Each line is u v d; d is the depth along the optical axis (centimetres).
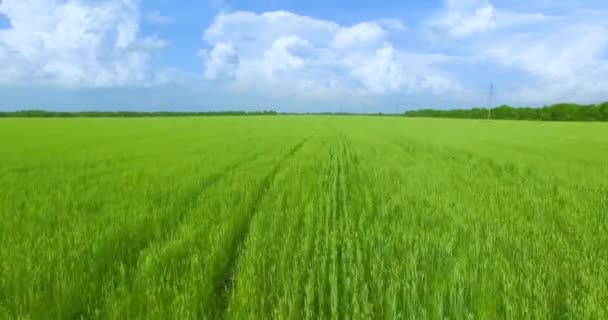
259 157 1736
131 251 510
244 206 747
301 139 2991
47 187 971
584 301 369
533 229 610
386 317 350
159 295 373
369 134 3741
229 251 517
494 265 446
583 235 576
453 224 636
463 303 359
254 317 334
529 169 1405
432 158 1781
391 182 1091
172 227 610
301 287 394
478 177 1201
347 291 384
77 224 614
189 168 1336
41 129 4109
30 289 367
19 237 546
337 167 1434
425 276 421
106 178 1108
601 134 3997
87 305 361
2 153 1838
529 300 367
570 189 995
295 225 623
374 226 618
